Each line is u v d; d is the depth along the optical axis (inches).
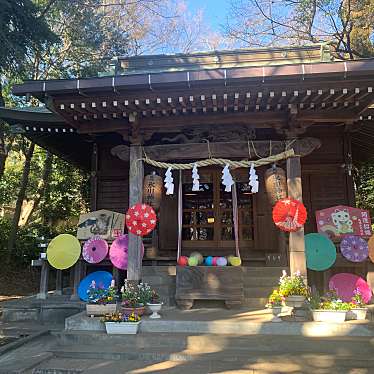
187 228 340.5
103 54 625.3
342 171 334.3
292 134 264.5
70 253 293.6
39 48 448.5
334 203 333.1
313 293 269.4
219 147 274.5
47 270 327.6
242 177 339.9
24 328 272.5
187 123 271.6
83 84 233.1
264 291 267.6
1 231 552.7
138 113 264.4
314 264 266.2
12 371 183.5
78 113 263.7
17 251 540.7
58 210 644.1
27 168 542.6
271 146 269.3
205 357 194.9
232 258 271.9
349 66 215.6
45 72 593.9
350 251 276.5
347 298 260.5
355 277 268.2
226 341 206.1
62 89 234.5
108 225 318.3
